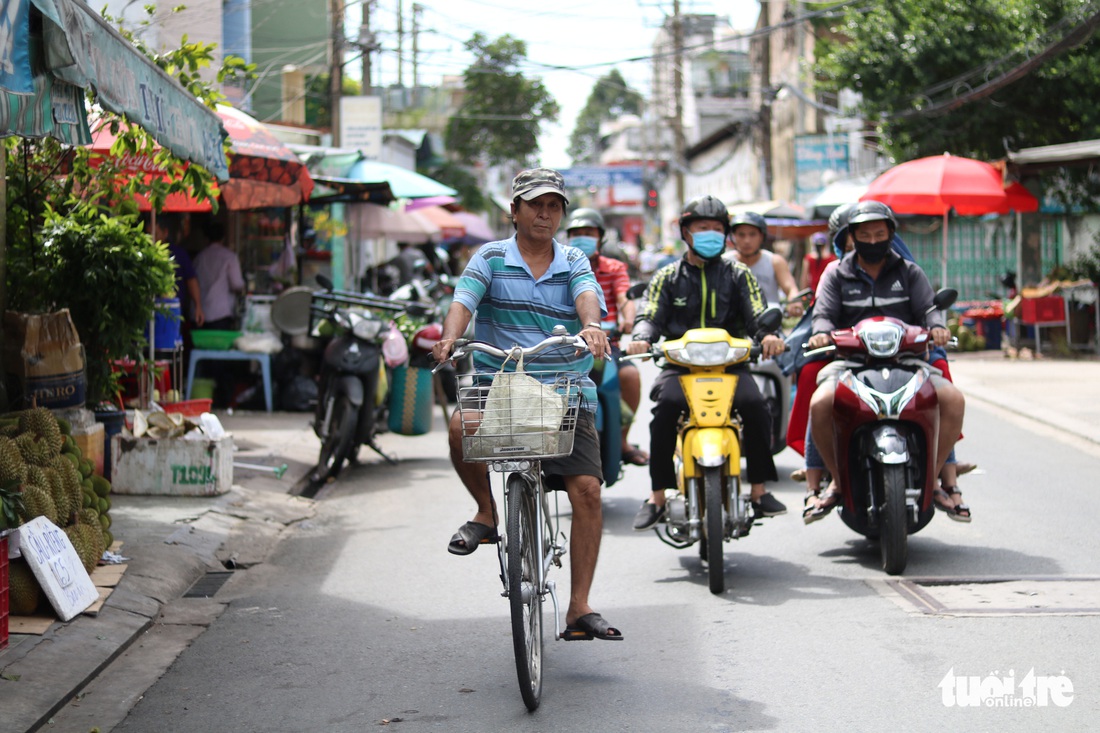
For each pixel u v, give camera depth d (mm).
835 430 6301
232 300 13539
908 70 19844
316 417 9844
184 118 6727
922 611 5492
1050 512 7742
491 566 6727
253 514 7996
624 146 88938
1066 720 4117
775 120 37031
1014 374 16250
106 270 7656
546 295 4758
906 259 6715
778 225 22422
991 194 17000
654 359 6438
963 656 4816
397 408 10664
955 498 6438
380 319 9672
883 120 20469
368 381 9750
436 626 5543
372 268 20641
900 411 6043
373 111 21156
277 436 11578
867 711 4250
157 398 10953
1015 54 17266
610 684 4645
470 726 4230
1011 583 5980
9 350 7062
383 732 4203
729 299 6574
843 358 6363
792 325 12094
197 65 8195
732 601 5805
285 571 6730
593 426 4773
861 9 20516
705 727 4145
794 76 33438
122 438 8281
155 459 8266
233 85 16359
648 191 57375
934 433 6145
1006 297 23844
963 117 19688
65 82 5027
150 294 8031
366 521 8133
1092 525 7340
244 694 4648
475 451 4137
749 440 6211
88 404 8109
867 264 6598
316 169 16031
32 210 7957
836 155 26922
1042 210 21641
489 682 4715
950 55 19250
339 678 4816
